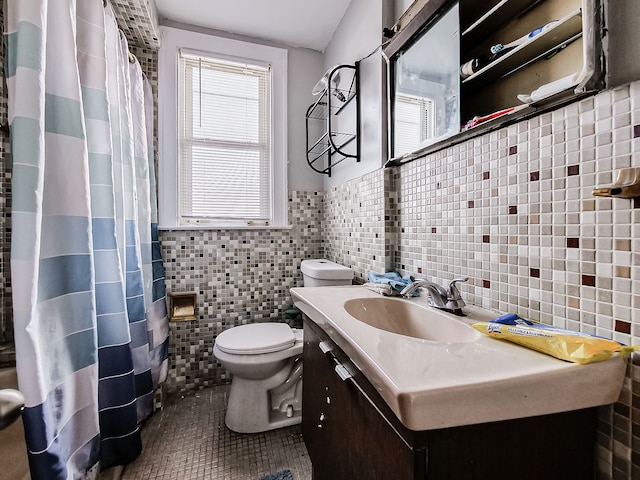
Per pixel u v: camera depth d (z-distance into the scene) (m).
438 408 0.46
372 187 1.51
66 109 0.96
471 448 0.51
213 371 1.99
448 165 1.07
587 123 0.65
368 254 1.56
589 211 0.65
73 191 0.96
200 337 1.96
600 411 0.61
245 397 1.55
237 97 2.08
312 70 2.19
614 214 0.60
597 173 0.63
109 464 1.19
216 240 1.99
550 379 0.51
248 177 2.10
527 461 0.55
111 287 1.18
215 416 1.68
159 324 1.73
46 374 0.86
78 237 0.97
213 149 2.03
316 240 2.18
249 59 2.06
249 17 1.89
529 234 0.78
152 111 1.82
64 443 0.91
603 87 0.61
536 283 0.76
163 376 1.75
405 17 1.21
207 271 1.97
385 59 1.38
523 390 0.49
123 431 1.20
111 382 1.18
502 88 0.90
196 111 2.00
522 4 0.82
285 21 1.92
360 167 1.65
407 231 1.31
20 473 1.03
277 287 2.11
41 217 0.85
